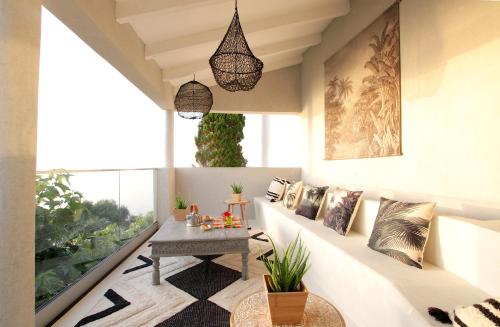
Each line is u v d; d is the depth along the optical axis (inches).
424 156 94.0
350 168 142.6
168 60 149.9
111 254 118.6
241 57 96.3
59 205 85.0
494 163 71.2
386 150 112.7
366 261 75.0
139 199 160.1
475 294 58.0
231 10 119.0
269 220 168.6
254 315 51.3
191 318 78.0
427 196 92.7
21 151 48.2
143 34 119.0
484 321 39.8
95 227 106.1
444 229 70.9
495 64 71.3
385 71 113.2
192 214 123.6
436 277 65.5
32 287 50.7
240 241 104.5
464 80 79.6
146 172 174.2
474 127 76.6
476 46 76.1
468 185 78.2
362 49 129.4
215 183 219.9
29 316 49.8
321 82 178.2
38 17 52.9
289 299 47.3
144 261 124.8
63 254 86.0
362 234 104.5
